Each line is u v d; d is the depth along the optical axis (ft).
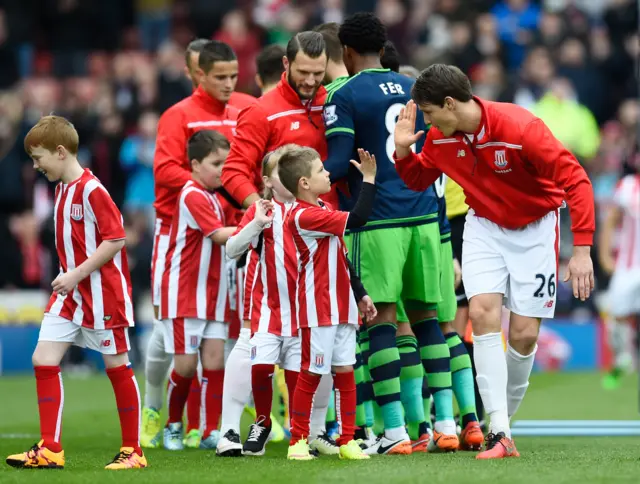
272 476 58.34
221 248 81.76
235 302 86.28
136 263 163.02
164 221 86.07
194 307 80.89
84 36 211.61
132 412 65.77
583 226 65.41
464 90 66.44
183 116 88.02
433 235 75.20
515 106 67.56
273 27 195.83
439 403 75.82
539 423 99.19
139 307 162.71
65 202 65.10
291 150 68.54
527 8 207.82
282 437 86.12
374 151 74.84
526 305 69.15
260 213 67.36
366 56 77.41
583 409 113.91
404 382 76.95
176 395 82.17
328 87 77.56
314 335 67.46
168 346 81.30
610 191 179.63
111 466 64.34
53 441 65.10
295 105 78.33
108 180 169.99
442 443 74.69
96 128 173.37
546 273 69.21
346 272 68.33
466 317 86.99
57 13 211.41
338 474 58.44
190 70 90.22
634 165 145.38
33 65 207.62
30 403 124.16
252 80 188.24
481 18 193.47
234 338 86.74
